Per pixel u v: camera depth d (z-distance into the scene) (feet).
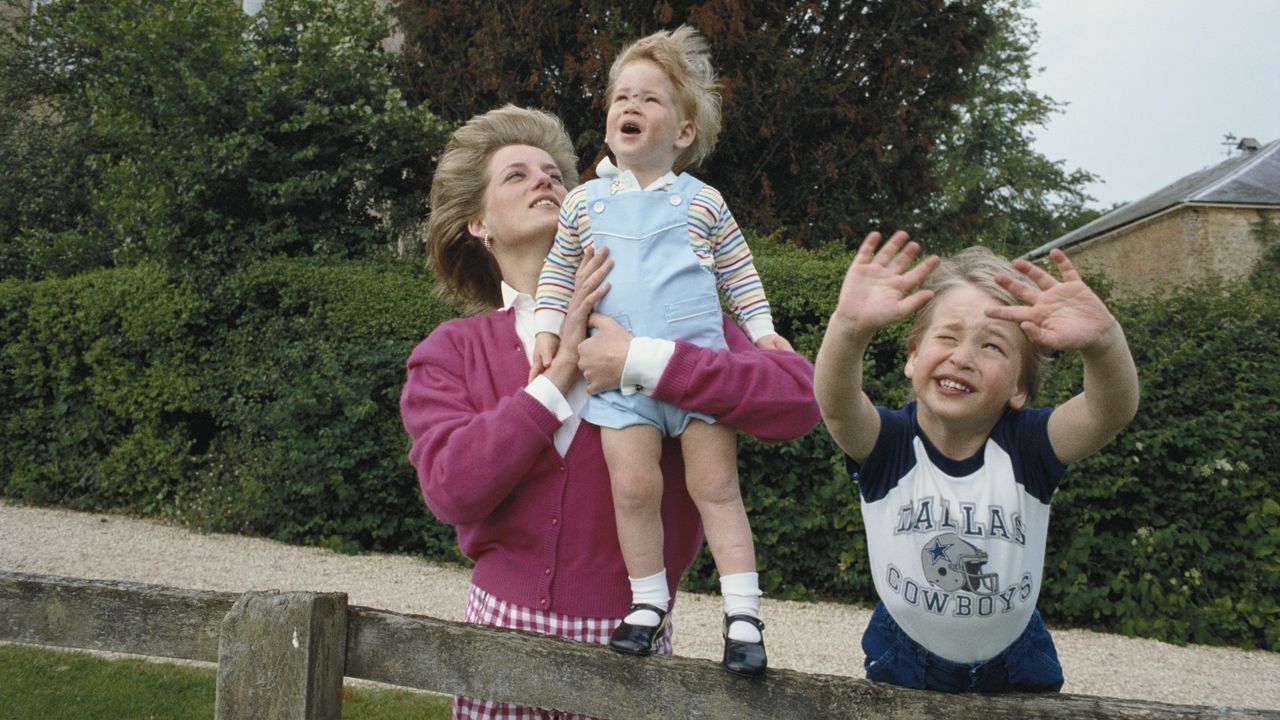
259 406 25.79
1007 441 5.86
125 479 27.61
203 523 25.36
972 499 5.77
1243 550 20.80
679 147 7.52
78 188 40.68
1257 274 46.93
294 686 5.64
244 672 5.74
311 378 24.79
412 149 30.68
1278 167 55.36
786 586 21.79
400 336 24.59
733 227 7.46
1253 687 17.35
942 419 5.66
